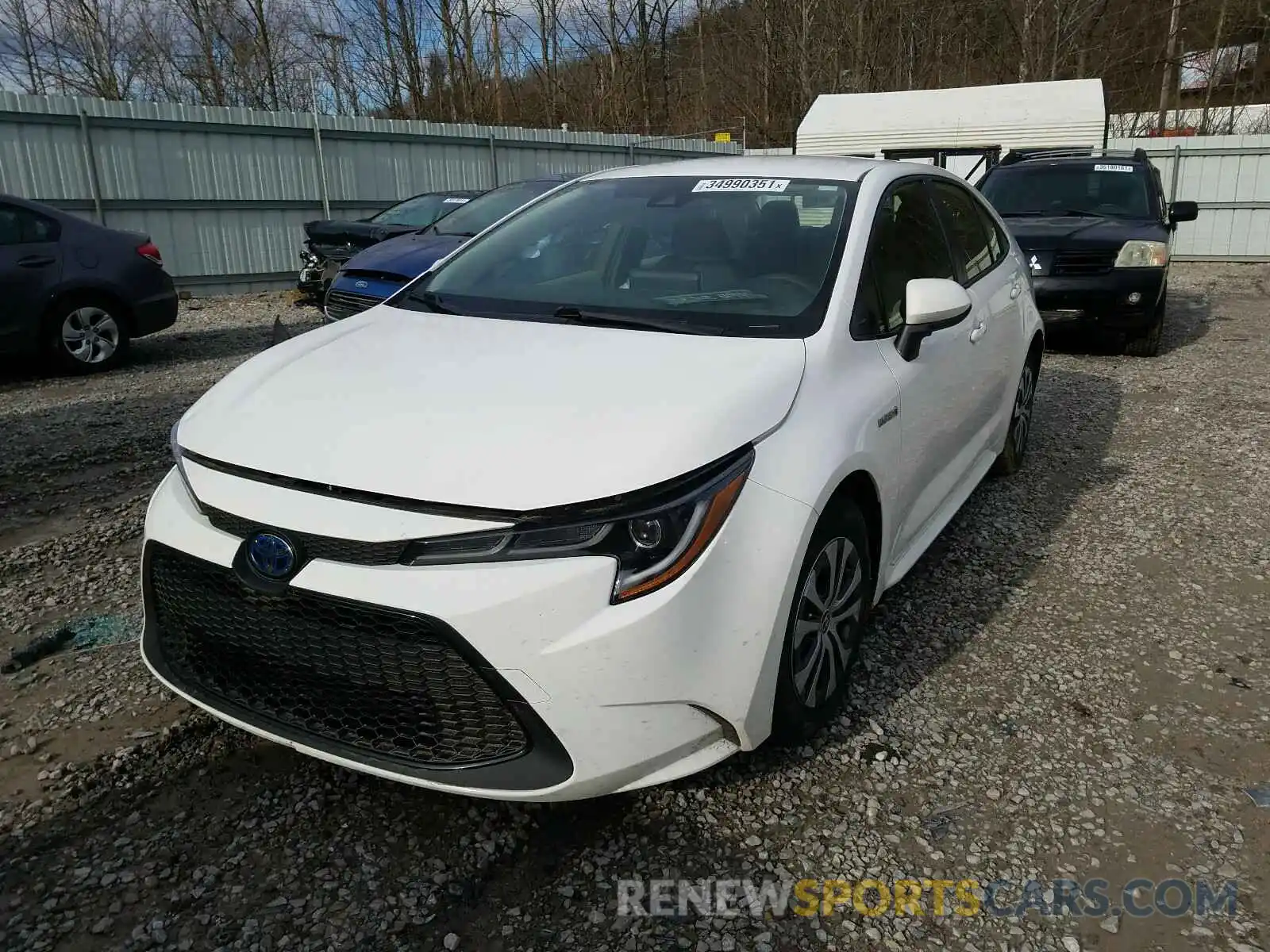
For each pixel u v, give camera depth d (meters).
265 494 2.35
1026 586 4.06
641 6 29.81
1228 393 7.59
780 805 2.64
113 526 4.65
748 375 2.62
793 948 2.18
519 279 3.51
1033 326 5.29
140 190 13.46
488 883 2.35
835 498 2.76
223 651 2.49
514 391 2.54
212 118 13.91
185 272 14.06
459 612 2.13
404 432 2.38
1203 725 3.05
